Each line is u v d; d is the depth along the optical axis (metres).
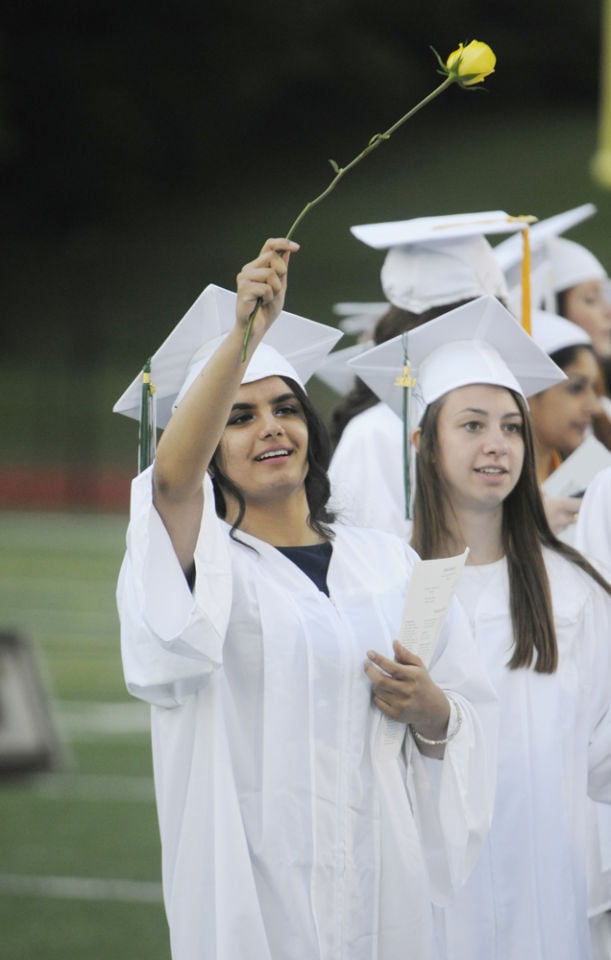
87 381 81.56
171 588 10.14
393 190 118.19
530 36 140.12
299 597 11.05
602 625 12.91
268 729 10.70
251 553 11.18
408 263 15.10
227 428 11.18
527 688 12.52
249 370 11.19
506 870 12.31
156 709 10.85
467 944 12.24
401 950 10.77
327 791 10.73
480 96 138.50
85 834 23.69
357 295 89.25
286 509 11.41
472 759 11.23
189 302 93.06
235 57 126.44
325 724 10.80
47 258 108.00
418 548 12.98
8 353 87.62
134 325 90.56
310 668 10.80
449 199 114.81
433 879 11.29
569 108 139.50
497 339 13.41
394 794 10.94
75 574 47.19
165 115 122.88
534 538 12.89
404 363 13.52
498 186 116.62
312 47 130.75
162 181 122.25
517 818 12.32
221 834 10.41
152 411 11.62
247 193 122.25
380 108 133.50
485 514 12.91
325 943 10.60
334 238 106.25
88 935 19.31
